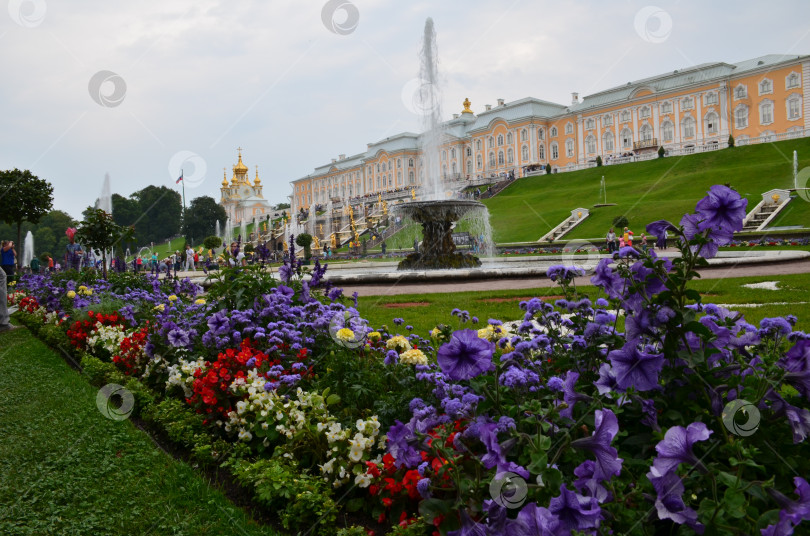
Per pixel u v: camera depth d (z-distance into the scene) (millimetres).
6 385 5262
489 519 1755
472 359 2107
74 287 10648
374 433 2869
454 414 2141
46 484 3096
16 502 2908
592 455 2037
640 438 2086
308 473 3023
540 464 1763
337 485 2775
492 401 2281
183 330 4902
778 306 7574
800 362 2039
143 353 5320
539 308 2969
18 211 21750
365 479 2645
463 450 2098
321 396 3254
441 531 2025
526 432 2150
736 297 8703
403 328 6945
